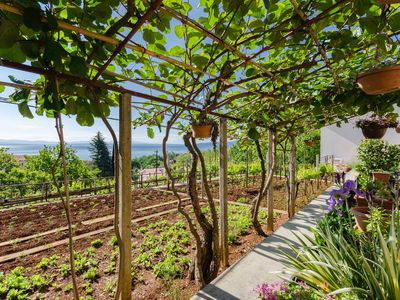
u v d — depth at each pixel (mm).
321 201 5070
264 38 1472
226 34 1339
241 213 4938
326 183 7777
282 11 1303
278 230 3371
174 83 1951
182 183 9117
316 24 1321
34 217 5070
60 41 1252
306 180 6512
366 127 4180
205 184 2479
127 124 1572
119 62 1679
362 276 1428
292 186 4434
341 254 1676
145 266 2879
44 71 1125
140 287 2447
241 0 1124
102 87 1425
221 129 2742
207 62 1598
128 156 1567
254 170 9734
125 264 1554
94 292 2449
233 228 3885
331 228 2379
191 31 1387
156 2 962
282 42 1469
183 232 3908
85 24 1129
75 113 1455
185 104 2178
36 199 6777
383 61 1829
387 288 1350
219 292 1961
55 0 970
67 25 972
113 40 1126
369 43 1600
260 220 4414
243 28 1392
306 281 1683
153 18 1164
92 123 1517
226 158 2754
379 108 2361
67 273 2814
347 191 2070
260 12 1341
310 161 12141
